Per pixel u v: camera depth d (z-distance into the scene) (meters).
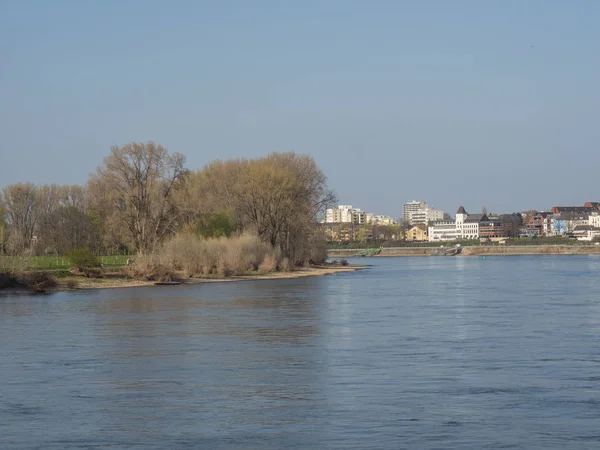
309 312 64.56
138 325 55.62
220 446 24.81
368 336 48.88
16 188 165.88
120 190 124.44
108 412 29.19
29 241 157.25
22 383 34.47
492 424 26.98
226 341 47.16
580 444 24.64
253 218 141.12
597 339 46.75
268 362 39.53
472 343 45.38
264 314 63.03
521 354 41.28
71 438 25.83
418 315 61.44
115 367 38.31
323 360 40.00
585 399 30.59
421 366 37.97
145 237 123.69
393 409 29.22
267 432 26.33
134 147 124.19
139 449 24.59
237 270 123.69
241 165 155.00
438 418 27.86
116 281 103.44
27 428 27.03
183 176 129.38
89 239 157.25
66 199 180.12
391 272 151.25
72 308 69.00
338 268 169.75
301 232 148.12
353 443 24.92
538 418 27.77
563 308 66.25
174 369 37.72
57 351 43.53
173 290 93.94
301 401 30.69
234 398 31.34
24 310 67.19
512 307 67.62
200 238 123.38
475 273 142.25
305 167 150.88
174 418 28.25
